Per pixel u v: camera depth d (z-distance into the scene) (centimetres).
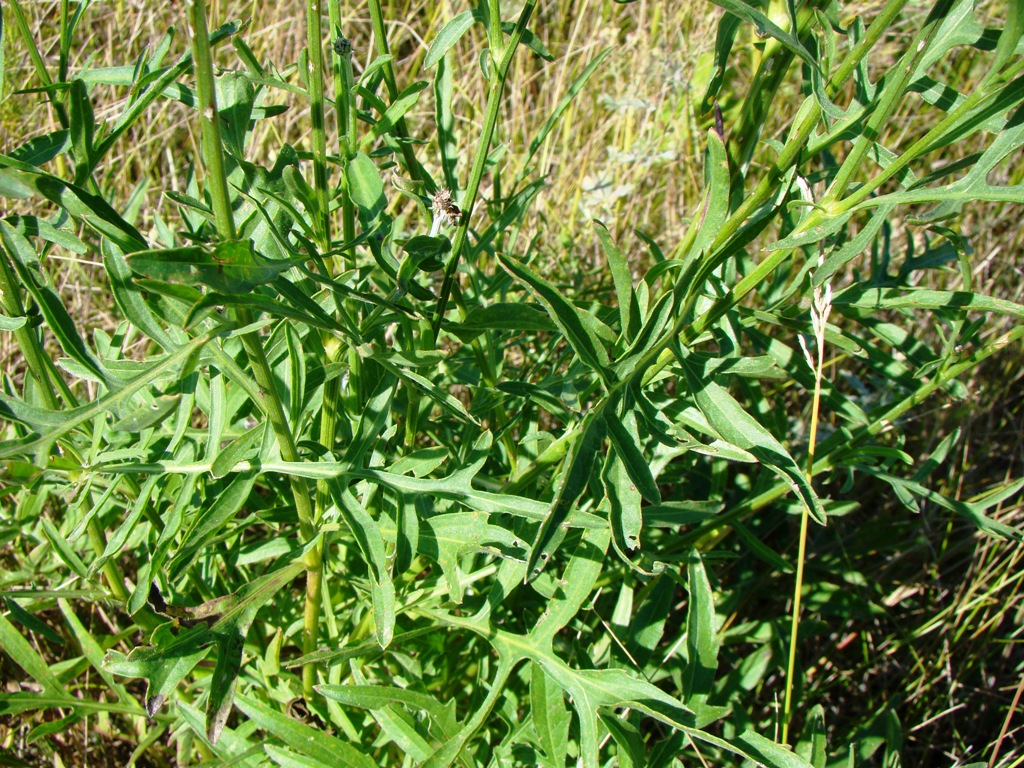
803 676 284
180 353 140
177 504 174
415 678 215
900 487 236
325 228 181
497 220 229
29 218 165
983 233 402
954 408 346
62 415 138
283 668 220
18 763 228
